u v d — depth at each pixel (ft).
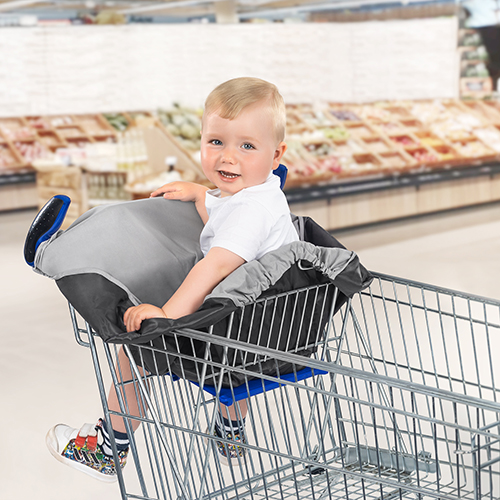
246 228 5.74
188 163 23.32
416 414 4.81
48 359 11.66
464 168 26.11
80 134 24.50
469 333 12.01
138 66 24.80
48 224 5.67
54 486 7.71
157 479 7.59
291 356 4.96
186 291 5.56
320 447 6.40
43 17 24.56
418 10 27.20
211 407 8.77
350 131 25.14
